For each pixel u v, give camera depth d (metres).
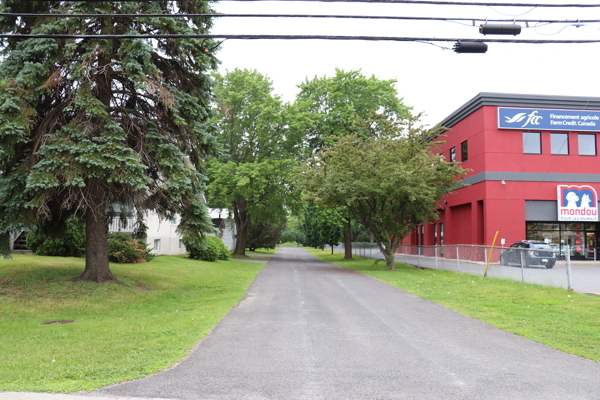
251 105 36.22
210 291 15.23
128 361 6.68
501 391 5.50
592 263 29.92
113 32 13.05
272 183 36.06
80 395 5.29
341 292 15.23
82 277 14.23
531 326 9.39
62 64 12.83
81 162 11.95
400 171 23.30
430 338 8.36
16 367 6.46
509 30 9.97
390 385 5.69
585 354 7.21
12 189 12.24
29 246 20.58
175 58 14.70
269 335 8.55
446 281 18.14
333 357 7.00
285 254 54.25
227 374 6.12
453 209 37.47
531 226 31.97
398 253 37.19
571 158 31.33
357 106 37.72
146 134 13.32
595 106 31.34
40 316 10.68
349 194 24.94
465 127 34.16
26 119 11.80
